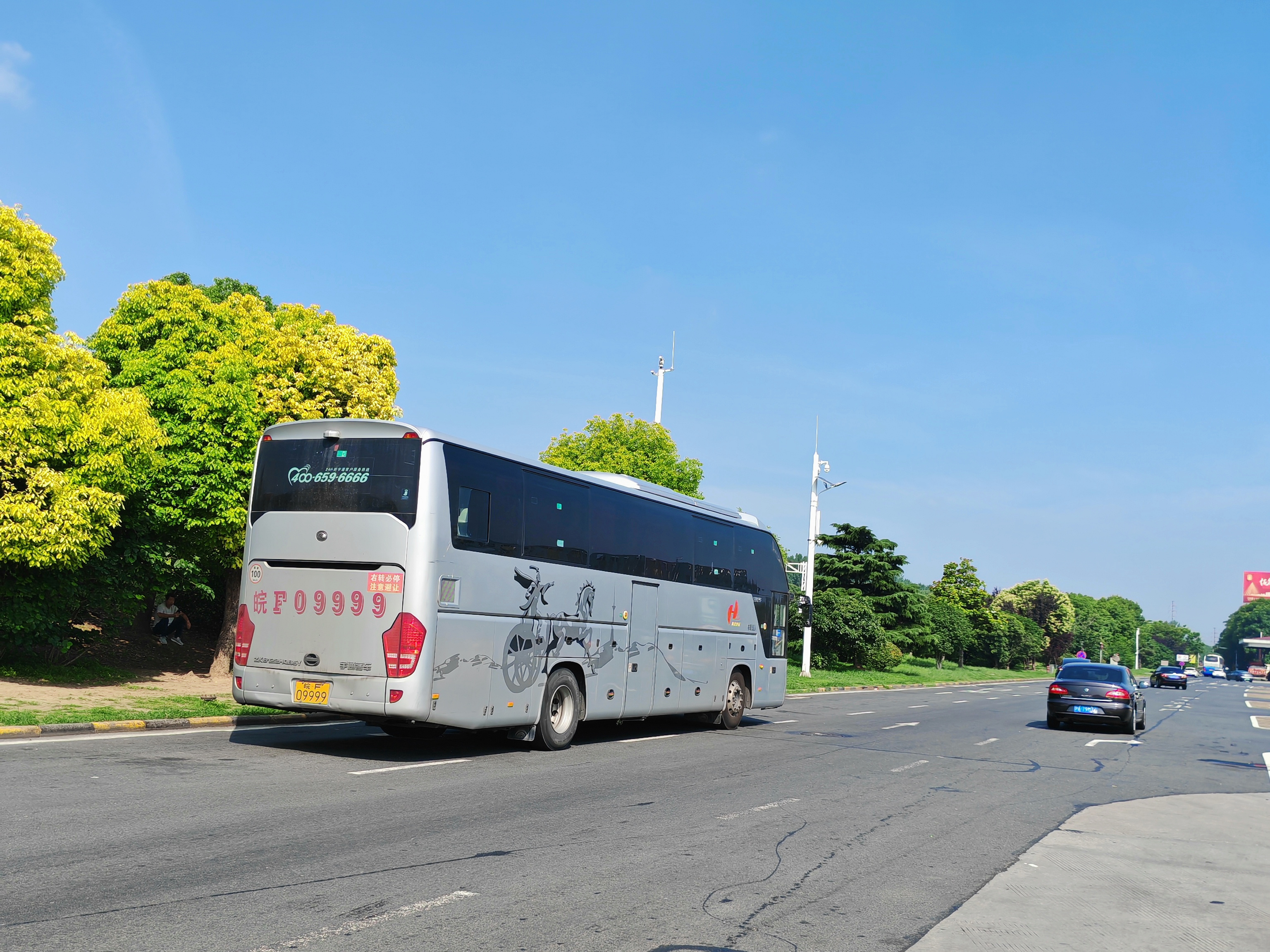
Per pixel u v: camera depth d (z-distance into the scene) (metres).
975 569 92.31
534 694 13.88
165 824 7.87
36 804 8.30
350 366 21.23
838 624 49.25
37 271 16.28
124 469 16.39
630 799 10.36
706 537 18.80
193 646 26.23
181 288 20.44
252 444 19.27
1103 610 162.62
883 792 11.91
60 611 17.27
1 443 15.04
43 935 5.13
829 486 44.25
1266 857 9.09
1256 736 24.95
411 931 5.55
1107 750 18.97
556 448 39.94
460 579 12.51
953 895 7.07
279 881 6.40
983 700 36.38
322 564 12.38
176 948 5.05
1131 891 7.50
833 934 5.98
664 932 5.79
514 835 8.22
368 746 13.84
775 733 18.95
